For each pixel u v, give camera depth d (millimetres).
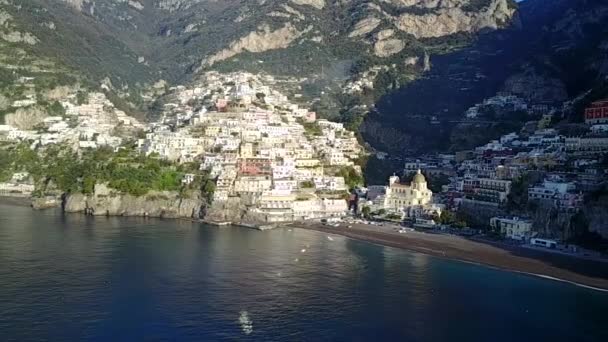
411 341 193500
